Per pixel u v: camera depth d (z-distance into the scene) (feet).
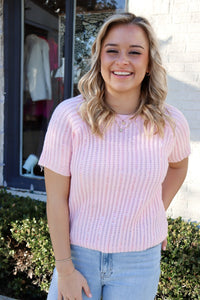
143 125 4.10
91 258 4.14
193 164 8.70
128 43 3.96
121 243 4.05
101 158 3.92
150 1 8.39
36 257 7.63
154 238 4.23
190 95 8.48
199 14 8.09
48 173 4.21
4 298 8.08
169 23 8.33
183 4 8.16
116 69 4.00
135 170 3.92
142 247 4.12
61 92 11.30
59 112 4.14
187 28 8.23
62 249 4.14
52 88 11.43
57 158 4.09
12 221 8.04
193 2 8.08
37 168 11.92
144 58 4.10
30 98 11.69
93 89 4.21
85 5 10.41
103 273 4.14
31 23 11.18
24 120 11.89
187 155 4.85
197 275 6.84
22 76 11.44
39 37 11.23
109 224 4.03
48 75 11.40
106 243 4.03
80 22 10.57
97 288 4.27
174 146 4.62
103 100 4.27
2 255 8.02
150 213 4.23
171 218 9.01
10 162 11.70
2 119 11.29
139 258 4.16
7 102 11.28
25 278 8.32
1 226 7.91
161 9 8.34
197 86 8.39
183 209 8.92
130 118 4.11
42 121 11.79
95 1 10.30
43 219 8.20
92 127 3.91
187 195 8.84
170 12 8.28
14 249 8.11
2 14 10.82
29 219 8.08
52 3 10.85
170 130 4.27
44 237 7.48
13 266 8.35
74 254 4.27
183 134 4.55
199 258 6.91
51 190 4.22
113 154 3.93
